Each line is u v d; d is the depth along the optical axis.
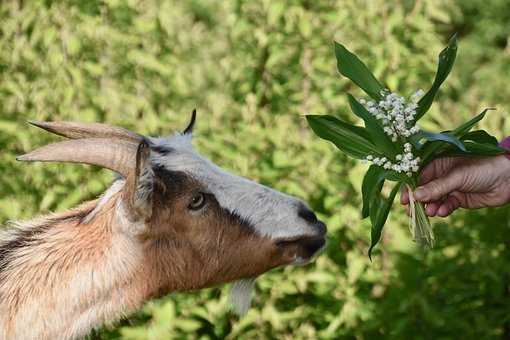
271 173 9.06
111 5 9.59
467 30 19.06
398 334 8.93
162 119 9.43
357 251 9.20
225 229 6.28
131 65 9.61
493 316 9.58
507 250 9.72
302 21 9.45
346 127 6.05
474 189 6.09
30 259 6.13
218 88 10.16
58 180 9.19
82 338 6.11
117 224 6.10
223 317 9.02
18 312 6.02
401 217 9.27
